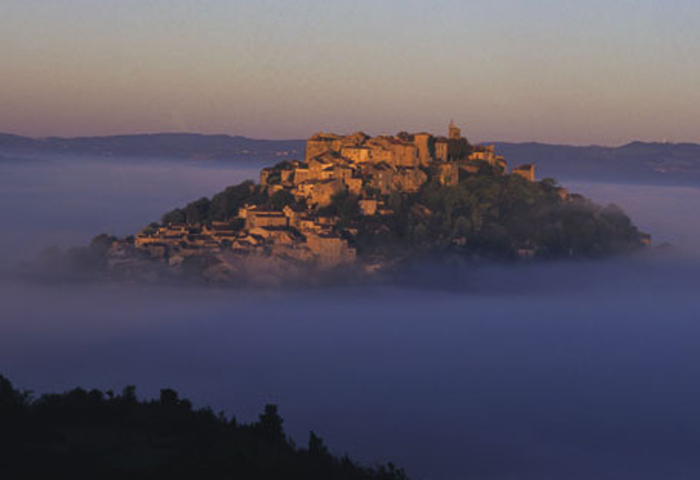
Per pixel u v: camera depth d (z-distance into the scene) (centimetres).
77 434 17788
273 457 17525
